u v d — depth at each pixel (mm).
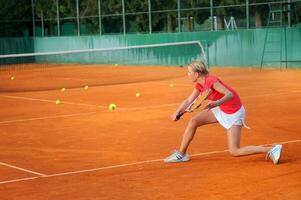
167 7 50312
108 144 15750
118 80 38312
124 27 53031
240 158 13305
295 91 28047
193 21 48656
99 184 11398
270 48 43375
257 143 15258
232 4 45844
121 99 26797
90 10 56094
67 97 28625
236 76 38125
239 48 45188
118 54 53469
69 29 58406
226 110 12680
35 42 61375
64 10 58344
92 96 28609
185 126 18391
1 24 62125
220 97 12609
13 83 39438
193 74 12539
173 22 50312
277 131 17047
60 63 58656
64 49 58250
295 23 42469
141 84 34656
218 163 12891
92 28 56156
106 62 54438
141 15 51938
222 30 46250
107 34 54750
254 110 21656
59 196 10617
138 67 49750
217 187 10820
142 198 10297
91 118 20875
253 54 44406
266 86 30984
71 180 11828
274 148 12484
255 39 44188
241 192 10422
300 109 21641
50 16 60031
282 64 42938
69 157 14227
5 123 20469
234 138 12789
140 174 12133
